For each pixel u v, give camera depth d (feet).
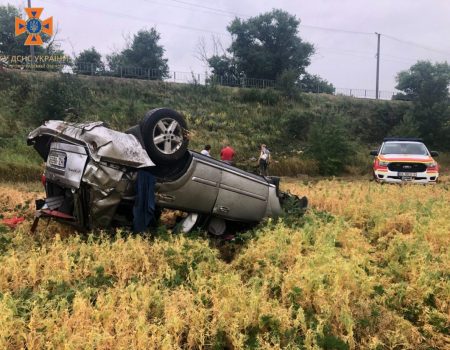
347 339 13.55
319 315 14.38
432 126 118.62
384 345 13.87
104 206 20.88
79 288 14.98
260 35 194.59
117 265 17.21
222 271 18.21
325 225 24.66
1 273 16.01
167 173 22.89
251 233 23.98
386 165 48.55
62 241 20.20
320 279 15.61
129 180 21.31
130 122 90.27
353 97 151.94
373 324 14.67
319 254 18.21
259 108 118.52
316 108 131.23
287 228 23.61
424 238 22.97
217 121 104.73
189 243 20.15
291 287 16.06
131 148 21.13
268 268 18.21
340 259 17.58
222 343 13.19
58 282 15.38
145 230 21.75
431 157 52.19
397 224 26.63
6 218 25.31
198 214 24.39
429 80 130.21
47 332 12.35
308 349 12.84
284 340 13.29
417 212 27.84
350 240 22.47
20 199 30.25
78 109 80.79
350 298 15.83
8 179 53.47
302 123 108.88
